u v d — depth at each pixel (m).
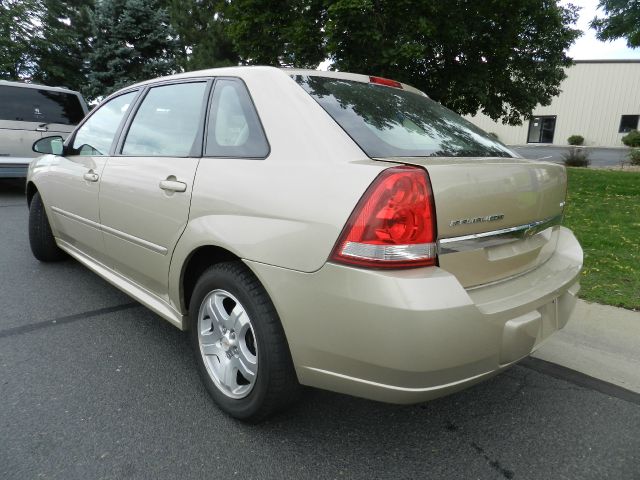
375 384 1.79
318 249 1.81
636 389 2.71
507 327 1.87
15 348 3.03
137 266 2.95
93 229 3.41
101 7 18.00
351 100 2.34
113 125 3.39
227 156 2.32
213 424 2.31
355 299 1.72
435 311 1.66
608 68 36.91
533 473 2.06
